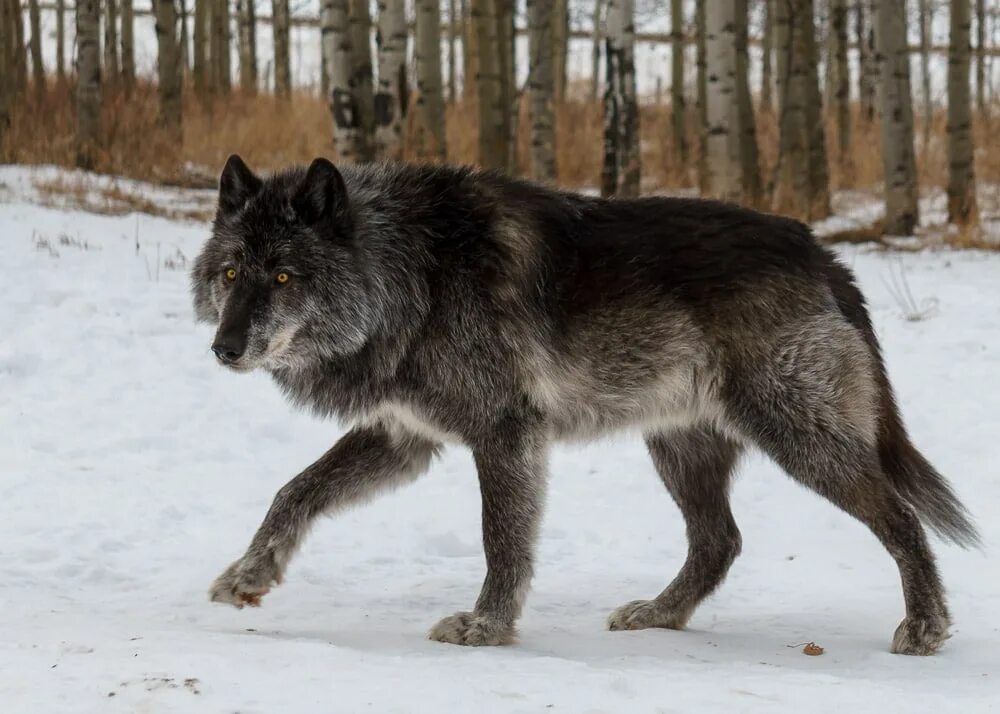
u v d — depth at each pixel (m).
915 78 58.78
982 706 5.84
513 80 33.22
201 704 5.36
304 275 7.72
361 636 7.60
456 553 10.40
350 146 23.23
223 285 7.86
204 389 14.70
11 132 28.62
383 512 11.18
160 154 29.44
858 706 5.75
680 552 10.45
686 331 8.17
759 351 8.07
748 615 8.73
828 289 8.34
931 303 18.94
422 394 8.04
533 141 29.27
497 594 7.77
